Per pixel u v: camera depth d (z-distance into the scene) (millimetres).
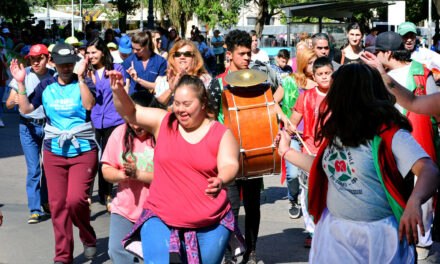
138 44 9141
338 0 19641
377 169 4160
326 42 8703
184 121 4699
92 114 9117
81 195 6883
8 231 8477
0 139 15531
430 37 32281
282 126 7414
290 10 20422
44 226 8734
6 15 38438
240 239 4875
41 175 8938
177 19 37719
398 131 4121
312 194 4438
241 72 6492
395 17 23328
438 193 6555
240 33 6832
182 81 4727
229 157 4695
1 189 10719
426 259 7277
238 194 6637
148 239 4742
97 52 8992
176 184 4738
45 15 48844
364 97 4152
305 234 8320
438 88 7211
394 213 4199
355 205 4254
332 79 4340
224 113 6535
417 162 4039
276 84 7508
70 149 6984
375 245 4234
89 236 7117
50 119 7129
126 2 41656
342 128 4184
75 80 7211
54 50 7164
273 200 10195
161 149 4773
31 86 8859
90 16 49406
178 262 4605
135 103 5086
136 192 5598
